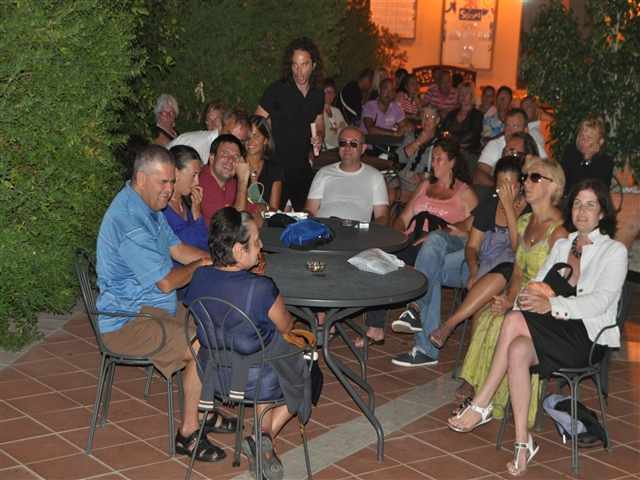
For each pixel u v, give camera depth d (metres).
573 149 6.89
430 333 5.23
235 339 3.35
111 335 3.88
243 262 3.38
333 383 4.94
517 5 21.39
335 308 4.07
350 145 5.98
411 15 21.81
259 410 3.71
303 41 6.38
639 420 4.55
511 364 3.87
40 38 4.38
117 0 5.27
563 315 3.90
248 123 5.80
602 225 4.11
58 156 4.74
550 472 3.88
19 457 3.77
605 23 7.93
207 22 8.38
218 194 5.09
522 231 4.70
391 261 4.46
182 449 3.86
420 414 4.51
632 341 6.00
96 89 5.04
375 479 3.72
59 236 4.81
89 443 3.85
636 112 7.80
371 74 12.56
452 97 13.45
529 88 8.41
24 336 5.30
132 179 3.91
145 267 3.78
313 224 4.80
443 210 5.75
